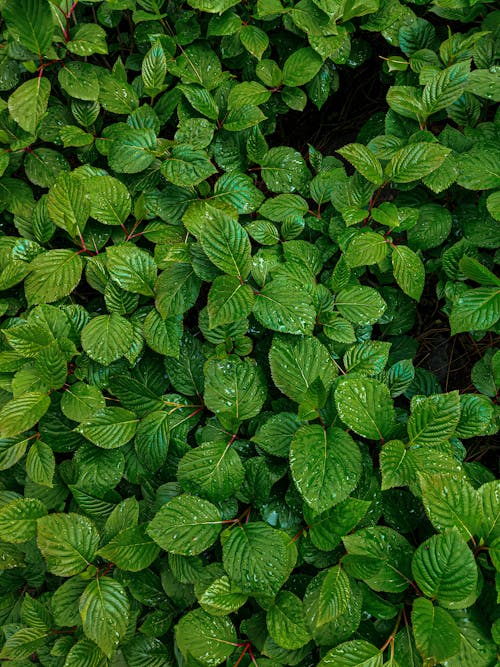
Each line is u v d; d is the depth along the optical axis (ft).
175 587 2.02
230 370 2.11
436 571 1.77
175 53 2.58
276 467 2.06
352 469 1.90
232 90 2.44
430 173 2.23
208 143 2.30
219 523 1.97
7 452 2.11
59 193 2.24
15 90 2.39
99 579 1.96
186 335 2.23
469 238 2.28
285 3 2.52
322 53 2.37
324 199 2.42
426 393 2.29
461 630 1.81
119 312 2.19
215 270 2.17
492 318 2.11
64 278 2.20
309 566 2.07
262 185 2.72
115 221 2.30
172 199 2.35
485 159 2.23
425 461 1.93
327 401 2.07
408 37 2.52
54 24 2.31
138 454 2.10
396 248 2.23
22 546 2.19
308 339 2.11
